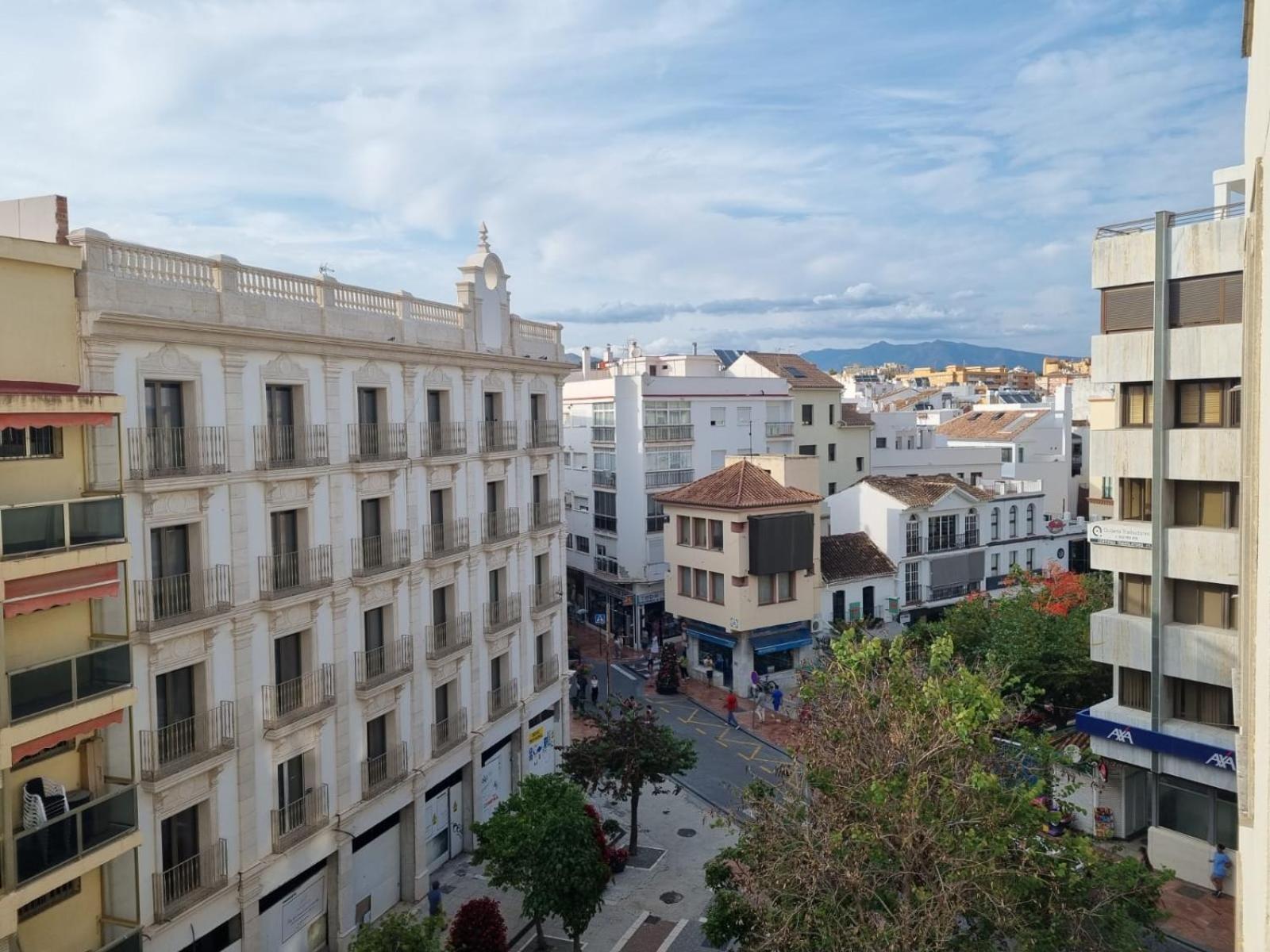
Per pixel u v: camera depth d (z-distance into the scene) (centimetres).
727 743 3803
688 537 4628
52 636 1616
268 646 2098
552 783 2350
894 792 1628
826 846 1570
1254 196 1358
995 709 1703
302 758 2219
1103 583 3972
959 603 4509
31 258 1588
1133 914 1736
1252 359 1460
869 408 8900
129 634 1720
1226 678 2498
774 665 4531
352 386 2362
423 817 2620
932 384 17950
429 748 2644
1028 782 1884
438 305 2728
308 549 2211
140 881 1781
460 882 2680
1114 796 2791
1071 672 3194
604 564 5609
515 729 3123
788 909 1556
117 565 1622
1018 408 7988
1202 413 2545
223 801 1973
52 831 1502
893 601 4975
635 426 5309
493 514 3000
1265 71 1002
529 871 2142
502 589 3062
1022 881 1560
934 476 5631
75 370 1681
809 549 4506
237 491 2014
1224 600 2548
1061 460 6450
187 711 1934
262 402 2088
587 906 2178
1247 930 1292
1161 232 2542
